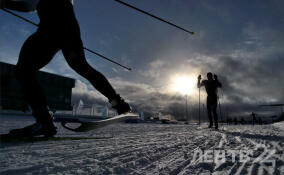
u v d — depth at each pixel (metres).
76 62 2.00
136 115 2.57
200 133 3.51
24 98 1.91
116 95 2.23
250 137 2.64
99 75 2.12
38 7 1.88
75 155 1.25
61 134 2.93
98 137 2.53
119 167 0.96
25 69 1.83
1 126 5.20
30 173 0.83
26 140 1.88
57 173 0.84
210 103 6.02
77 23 1.99
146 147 1.65
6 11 2.17
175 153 1.38
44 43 1.83
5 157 1.16
